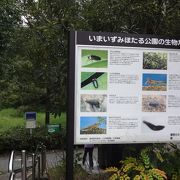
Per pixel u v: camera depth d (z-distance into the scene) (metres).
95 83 5.37
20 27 12.09
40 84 12.14
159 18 6.87
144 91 5.54
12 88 16.73
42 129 16.94
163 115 5.62
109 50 5.41
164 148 6.24
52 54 8.08
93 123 5.36
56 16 7.84
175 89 5.67
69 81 5.28
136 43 5.50
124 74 5.47
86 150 7.93
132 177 5.70
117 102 5.45
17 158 11.38
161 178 5.50
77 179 6.44
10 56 13.28
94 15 7.04
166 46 5.62
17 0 11.84
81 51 5.32
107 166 6.70
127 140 5.48
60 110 9.01
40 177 9.04
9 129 18.31
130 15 6.93
